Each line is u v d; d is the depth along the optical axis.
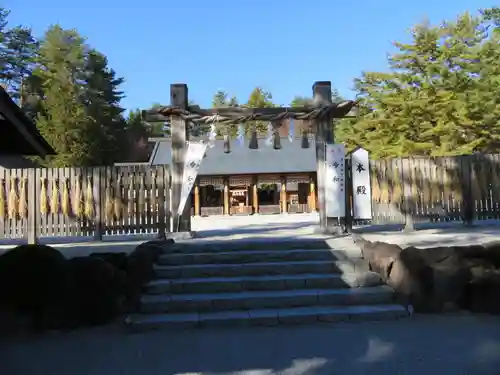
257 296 6.75
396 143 22.75
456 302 6.57
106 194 11.27
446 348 5.04
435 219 12.12
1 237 11.12
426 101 22.00
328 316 6.30
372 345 5.23
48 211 11.20
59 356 5.11
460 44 22.70
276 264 7.64
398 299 6.72
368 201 10.90
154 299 6.73
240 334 5.83
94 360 4.96
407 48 23.95
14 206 11.14
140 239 11.06
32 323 6.04
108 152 39.91
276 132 11.09
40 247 6.38
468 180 12.20
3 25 42.12
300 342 5.43
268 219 22.19
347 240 8.64
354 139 24.84
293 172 31.67
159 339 5.68
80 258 6.49
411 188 12.01
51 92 37.59
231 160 32.38
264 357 4.95
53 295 6.11
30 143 7.11
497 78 21.80
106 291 6.31
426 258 6.74
